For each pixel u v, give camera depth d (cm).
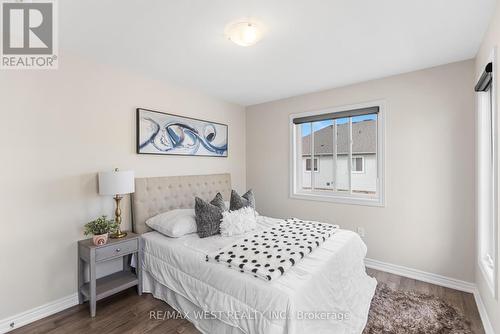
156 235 254
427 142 266
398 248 285
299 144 378
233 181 405
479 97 222
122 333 188
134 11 165
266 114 402
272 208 395
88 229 220
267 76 290
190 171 337
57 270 219
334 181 342
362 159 322
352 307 202
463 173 248
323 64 255
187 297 197
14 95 197
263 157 406
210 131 363
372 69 269
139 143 276
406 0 156
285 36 199
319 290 166
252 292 156
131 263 259
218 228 253
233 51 226
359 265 236
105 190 223
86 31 190
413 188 275
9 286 195
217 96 369
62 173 222
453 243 254
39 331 191
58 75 220
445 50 225
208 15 170
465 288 246
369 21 178
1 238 191
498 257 164
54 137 217
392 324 195
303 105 360
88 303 229
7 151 193
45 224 212
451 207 254
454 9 165
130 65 257
